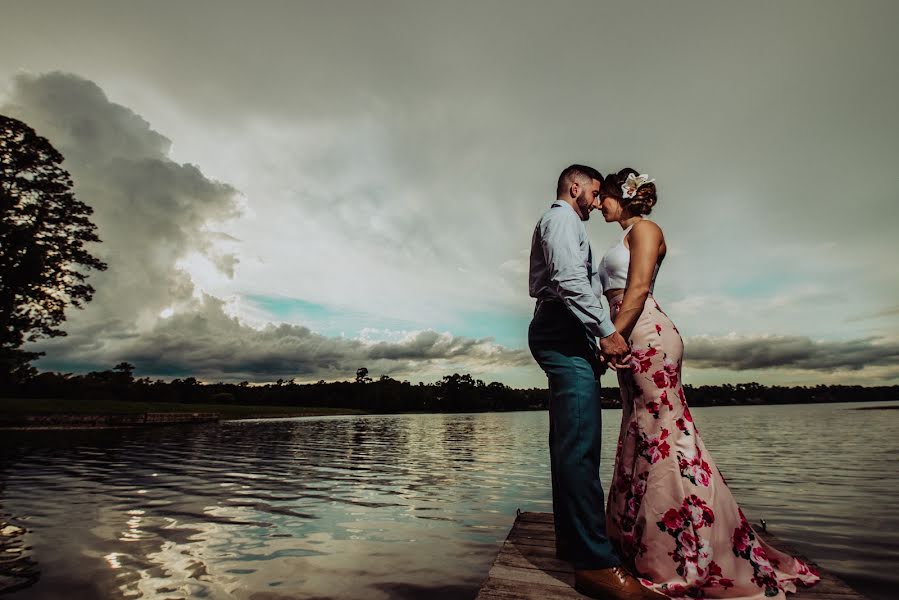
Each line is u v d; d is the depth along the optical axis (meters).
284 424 31.89
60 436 16.11
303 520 4.14
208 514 4.34
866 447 11.36
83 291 23.91
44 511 4.41
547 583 1.83
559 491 1.86
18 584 2.50
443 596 2.38
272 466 8.44
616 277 2.17
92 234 24.20
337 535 3.62
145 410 29.97
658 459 1.93
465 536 3.62
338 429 25.50
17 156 22.03
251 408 57.75
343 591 2.44
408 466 8.72
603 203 2.33
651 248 2.04
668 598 1.70
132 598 2.32
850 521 4.01
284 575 2.69
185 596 2.36
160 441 14.25
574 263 1.84
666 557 1.82
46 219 22.83
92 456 9.71
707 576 1.75
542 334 2.01
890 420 26.98
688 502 1.84
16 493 5.39
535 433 21.91
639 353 2.02
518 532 2.54
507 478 7.06
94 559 2.95
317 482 6.52
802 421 28.73
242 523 3.99
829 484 5.99
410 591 2.45
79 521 4.01
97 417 22.81
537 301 2.15
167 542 3.37
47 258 22.44
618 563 1.74
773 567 1.93
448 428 27.75
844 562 2.90
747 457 9.62
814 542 3.37
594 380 1.93
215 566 2.84
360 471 7.88
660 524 1.86
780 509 4.54
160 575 2.66
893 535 3.54
